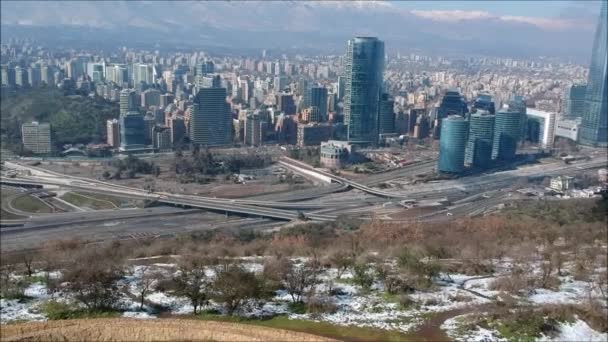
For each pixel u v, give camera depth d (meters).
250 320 106.69
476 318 108.56
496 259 155.88
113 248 180.62
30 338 91.44
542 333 104.44
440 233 197.75
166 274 132.75
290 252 166.62
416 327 105.56
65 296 115.88
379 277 132.12
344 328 104.38
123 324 97.56
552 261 144.62
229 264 139.75
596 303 116.12
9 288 119.81
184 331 96.12
